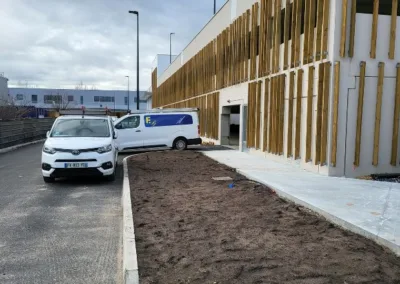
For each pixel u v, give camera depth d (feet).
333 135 30.89
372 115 31.42
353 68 30.73
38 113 148.87
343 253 13.69
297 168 35.63
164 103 143.64
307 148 33.68
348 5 30.22
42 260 14.53
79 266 13.98
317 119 32.01
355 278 11.59
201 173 33.88
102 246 16.14
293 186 26.02
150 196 24.43
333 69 30.53
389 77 31.32
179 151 54.49
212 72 69.10
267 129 43.60
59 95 235.40
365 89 31.07
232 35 56.90
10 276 13.06
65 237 17.28
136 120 56.90
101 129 33.65
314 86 33.04
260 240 15.33
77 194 26.61
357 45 30.71
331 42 30.76
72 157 29.25
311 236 15.80
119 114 122.62
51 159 29.30
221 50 63.05
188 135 58.44
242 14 52.44
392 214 18.43
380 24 30.91
